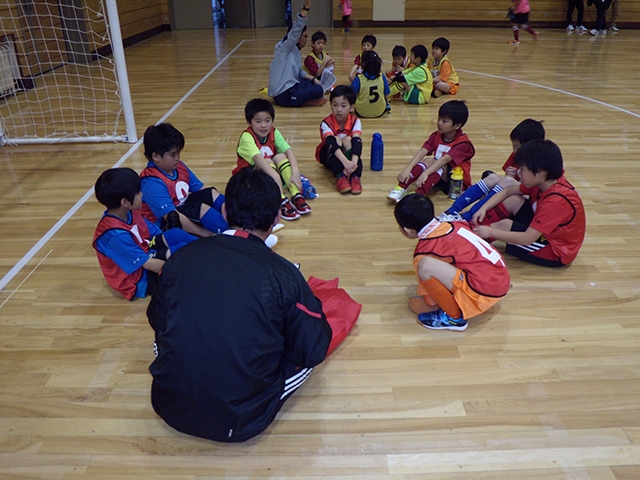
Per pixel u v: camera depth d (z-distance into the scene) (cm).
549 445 150
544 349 187
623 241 256
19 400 167
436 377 175
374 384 172
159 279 146
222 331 133
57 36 723
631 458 146
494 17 1080
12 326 201
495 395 167
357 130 333
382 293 219
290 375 154
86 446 151
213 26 1089
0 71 552
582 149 386
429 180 295
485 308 190
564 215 213
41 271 237
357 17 1090
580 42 912
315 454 148
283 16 1129
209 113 489
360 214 286
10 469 144
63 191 323
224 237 149
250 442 151
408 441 152
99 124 464
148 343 191
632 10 1050
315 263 240
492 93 562
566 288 220
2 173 355
